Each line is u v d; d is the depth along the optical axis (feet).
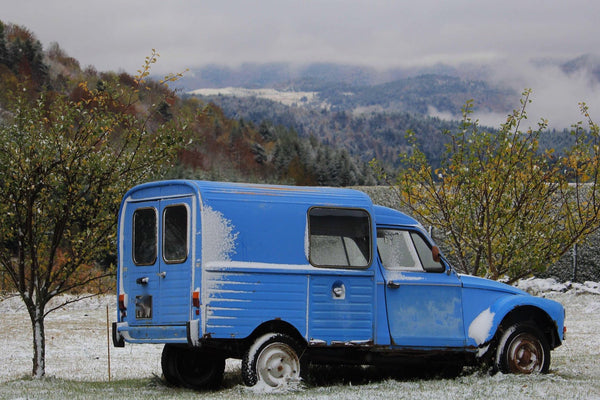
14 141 41.52
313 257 34.40
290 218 34.22
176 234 33.83
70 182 42.19
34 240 43.70
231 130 570.87
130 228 35.91
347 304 34.88
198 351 38.29
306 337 33.83
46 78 447.83
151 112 45.39
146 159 44.14
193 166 409.08
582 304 110.01
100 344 80.38
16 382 40.01
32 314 43.27
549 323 39.99
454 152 53.57
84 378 51.67
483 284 38.63
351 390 33.22
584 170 53.06
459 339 37.52
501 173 52.03
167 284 33.83
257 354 32.71
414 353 36.86
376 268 35.83
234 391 32.53
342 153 557.33
